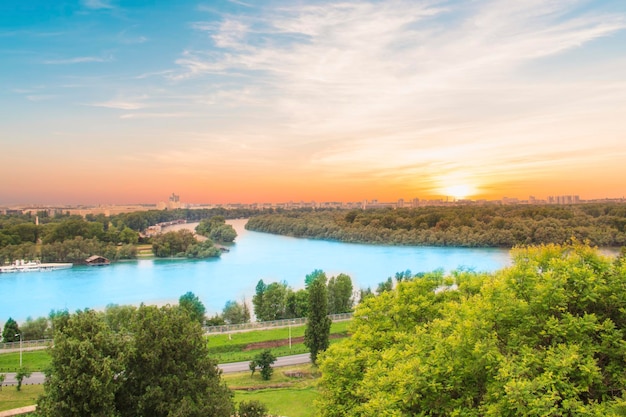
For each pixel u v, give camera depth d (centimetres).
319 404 3706
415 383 2831
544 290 2820
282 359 8344
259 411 4306
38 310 13388
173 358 3969
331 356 4025
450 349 3019
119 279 18038
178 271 19750
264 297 11444
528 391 2344
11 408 5591
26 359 8319
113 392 3641
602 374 2636
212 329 10112
